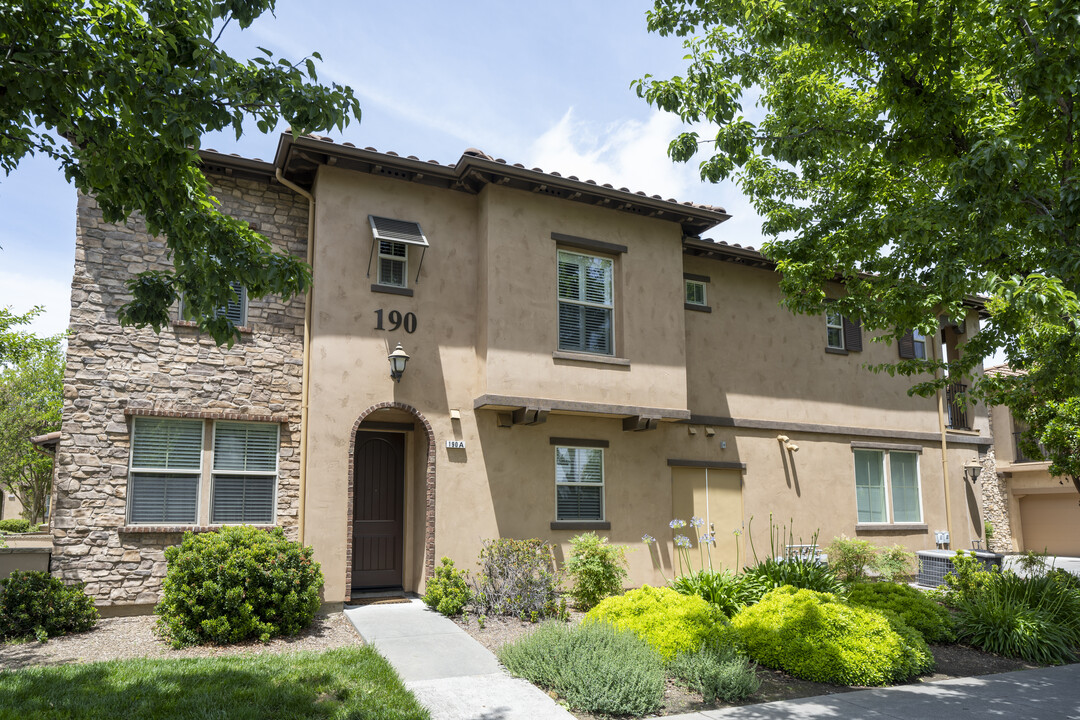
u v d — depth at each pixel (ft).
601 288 44.06
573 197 42.80
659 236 45.91
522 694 23.27
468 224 42.01
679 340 45.29
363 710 20.66
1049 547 74.95
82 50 15.44
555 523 41.37
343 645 29.35
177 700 20.89
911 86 25.29
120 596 33.68
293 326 39.09
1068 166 23.61
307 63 17.78
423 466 39.52
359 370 37.81
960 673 28.14
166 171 17.47
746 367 51.52
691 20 29.71
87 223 35.50
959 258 24.13
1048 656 30.04
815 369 54.75
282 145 36.94
